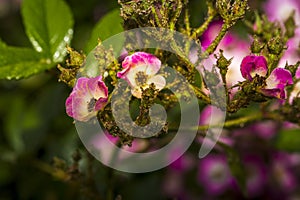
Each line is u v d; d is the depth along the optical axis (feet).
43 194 2.94
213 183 3.08
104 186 2.58
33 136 2.96
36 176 2.94
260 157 2.99
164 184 3.00
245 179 2.38
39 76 3.18
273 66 2.01
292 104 2.29
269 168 3.04
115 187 2.90
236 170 2.38
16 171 2.95
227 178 3.07
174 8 2.02
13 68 2.33
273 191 3.09
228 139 2.74
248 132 2.73
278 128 2.76
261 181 3.05
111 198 2.44
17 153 2.94
